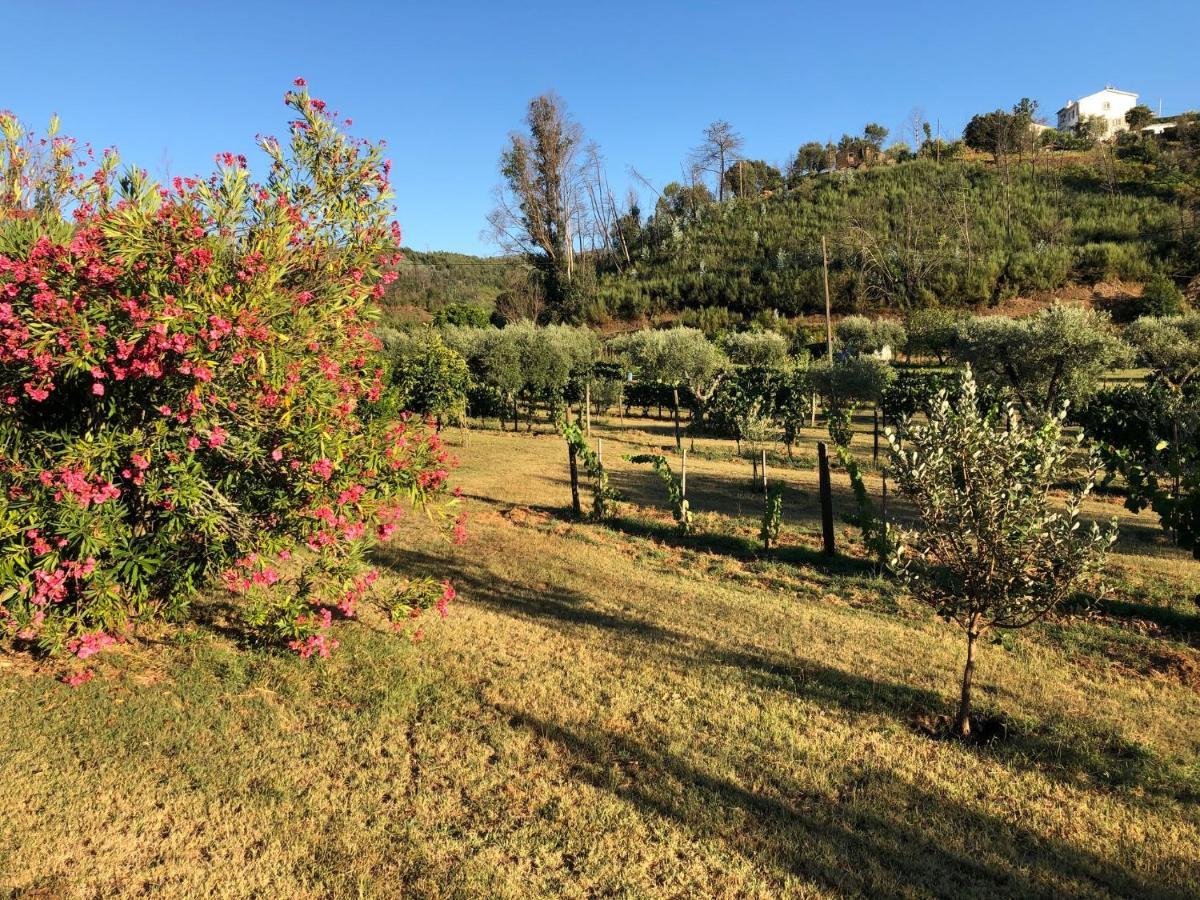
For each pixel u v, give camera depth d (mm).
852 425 29062
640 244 85750
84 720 4934
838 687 6133
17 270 4418
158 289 4684
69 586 5348
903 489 5406
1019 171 79750
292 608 5793
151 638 6188
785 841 4121
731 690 6000
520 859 3916
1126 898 3793
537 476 16453
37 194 5895
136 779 4391
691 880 3805
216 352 4801
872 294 61688
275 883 3670
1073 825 4379
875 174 85625
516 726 5301
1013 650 7062
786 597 8656
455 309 61250
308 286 5820
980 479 5098
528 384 27297
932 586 5535
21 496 4785
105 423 5090
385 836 4039
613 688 5945
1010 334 19172
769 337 38531
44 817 4016
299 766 4641
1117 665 6809
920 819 4387
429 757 4828
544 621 7484
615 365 40781
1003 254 61094
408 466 6043
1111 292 55250
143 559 5172
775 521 10742
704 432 27344
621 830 4168
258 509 5633
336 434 5359
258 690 5570
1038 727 5535
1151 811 4531
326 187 5953
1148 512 13633
